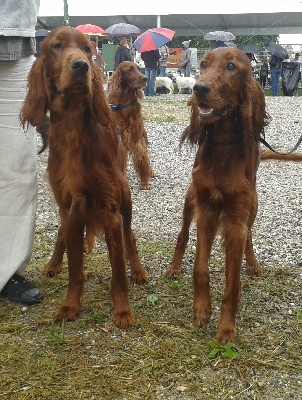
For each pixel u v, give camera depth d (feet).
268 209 10.16
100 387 4.60
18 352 5.15
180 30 56.44
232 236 5.45
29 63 5.88
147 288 6.65
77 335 5.45
